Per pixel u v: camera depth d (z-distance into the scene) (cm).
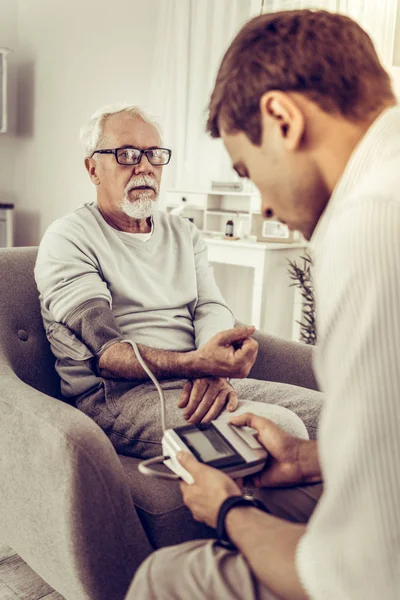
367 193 56
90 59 383
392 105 65
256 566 63
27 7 422
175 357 119
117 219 148
